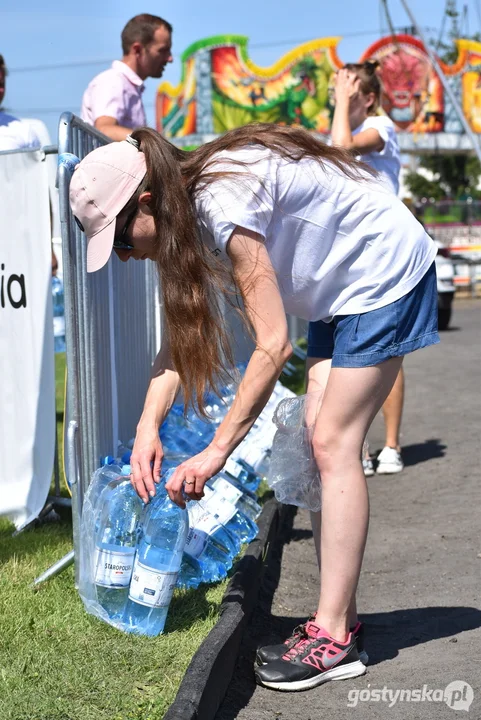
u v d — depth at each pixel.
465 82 26.94
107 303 4.58
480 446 7.29
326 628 3.22
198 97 25.92
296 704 3.08
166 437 5.13
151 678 3.04
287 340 2.91
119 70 6.64
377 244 3.05
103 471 3.94
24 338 4.87
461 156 40.66
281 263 3.04
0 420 4.97
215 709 2.95
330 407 3.13
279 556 4.80
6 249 4.86
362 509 3.16
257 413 3.00
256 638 3.63
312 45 24.97
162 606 3.44
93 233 2.93
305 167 2.95
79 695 2.93
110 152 2.92
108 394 4.58
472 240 28.30
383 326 3.06
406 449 7.42
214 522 4.13
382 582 4.43
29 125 6.14
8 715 2.79
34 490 4.94
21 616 3.56
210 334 2.96
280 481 3.50
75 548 3.90
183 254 2.85
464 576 4.36
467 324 19.19
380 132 5.61
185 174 2.91
